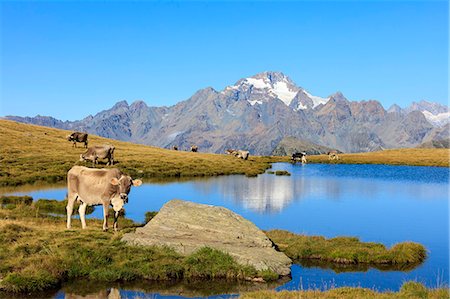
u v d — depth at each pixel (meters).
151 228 24.03
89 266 19.95
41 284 18.25
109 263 20.36
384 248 25.92
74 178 25.80
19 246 20.95
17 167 63.47
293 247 25.25
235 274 20.38
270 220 37.06
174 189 56.44
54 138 99.75
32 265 19.19
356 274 21.91
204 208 25.55
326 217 38.78
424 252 26.05
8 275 18.31
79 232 24.00
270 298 16.27
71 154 78.38
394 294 16.95
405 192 57.88
